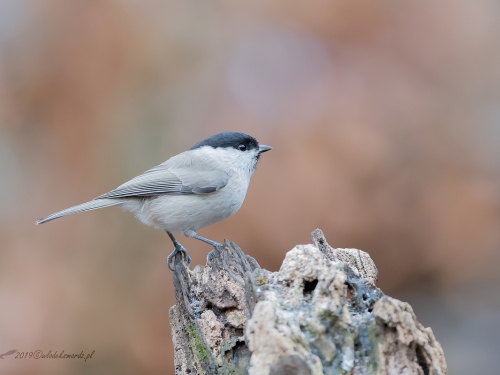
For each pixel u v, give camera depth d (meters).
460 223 9.74
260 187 9.05
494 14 10.67
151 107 10.52
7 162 10.44
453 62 10.34
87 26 10.40
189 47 10.78
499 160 10.60
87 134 10.31
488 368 10.73
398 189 9.34
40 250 9.48
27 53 10.47
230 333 5.46
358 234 9.12
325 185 8.96
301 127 9.40
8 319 8.62
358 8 10.11
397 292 10.52
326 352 4.20
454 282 10.66
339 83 9.91
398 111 9.70
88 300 9.12
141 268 9.46
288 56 10.40
